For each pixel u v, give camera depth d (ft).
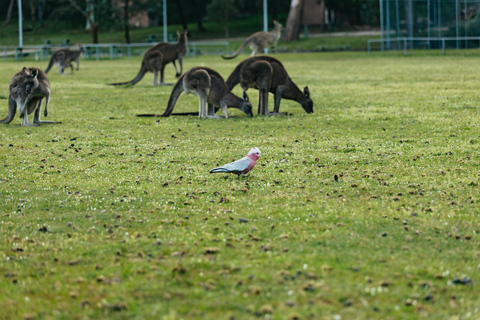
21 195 32.71
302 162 39.70
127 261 22.80
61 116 64.28
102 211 29.45
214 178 35.76
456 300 19.19
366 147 44.52
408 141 46.70
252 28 267.80
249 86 63.41
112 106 73.41
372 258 22.53
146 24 284.61
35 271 22.25
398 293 19.58
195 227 26.76
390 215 27.89
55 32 274.57
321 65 142.61
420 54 170.09
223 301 19.21
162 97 83.20
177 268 21.58
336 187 33.22
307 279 20.72
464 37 179.42
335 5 263.70
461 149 42.78
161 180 35.55
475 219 27.14
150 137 50.75
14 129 54.90
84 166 39.78
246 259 22.65
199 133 52.44
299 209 29.07
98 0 229.25
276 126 55.77
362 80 102.12
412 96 77.05
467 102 69.00
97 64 169.78
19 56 197.98
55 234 26.32
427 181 34.19
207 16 280.72
